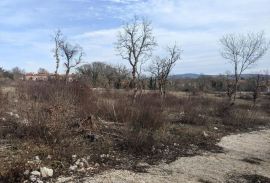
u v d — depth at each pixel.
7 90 18.94
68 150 10.84
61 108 13.09
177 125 18.42
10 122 13.09
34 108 12.60
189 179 10.33
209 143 15.80
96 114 16.86
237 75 36.09
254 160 13.44
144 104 18.28
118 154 11.94
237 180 10.65
